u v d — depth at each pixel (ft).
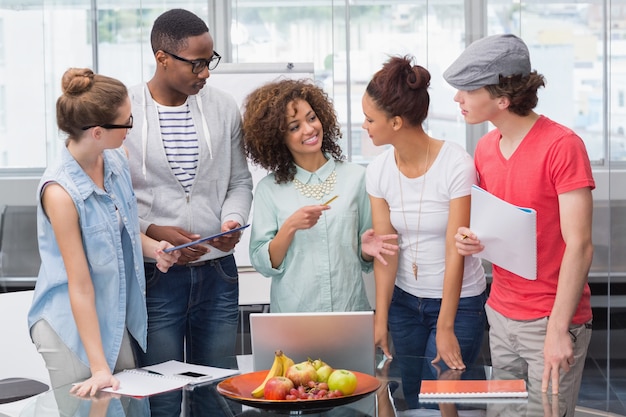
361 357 8.09
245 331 16.55
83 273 8.29
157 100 9.99
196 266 9.99
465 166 9.15
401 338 9.79
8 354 11.05
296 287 9.59
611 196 15.80
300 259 9.59
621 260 15.69
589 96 16.07
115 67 16.96
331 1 16.60
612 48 15.90
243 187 10.43
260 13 16.65
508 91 8.35
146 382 8.09
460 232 8.64
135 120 9.87
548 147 8.28
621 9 15.80
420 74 9.04
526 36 16.24
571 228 8.14
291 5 16.61
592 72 16.06
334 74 16.71
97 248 8.45
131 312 9.06
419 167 9.34
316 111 9.61
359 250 9.87
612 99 15.90
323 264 9.55
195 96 10.08
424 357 8.88
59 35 16.99
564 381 8.30
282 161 9.66
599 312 15.81
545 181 8.31
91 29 16.92
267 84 9.73
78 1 16.87
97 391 7.85
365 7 16.58
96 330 8.29
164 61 9.66
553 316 8.15
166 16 9.66
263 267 9.60
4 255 17.31
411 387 7.78
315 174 9.70
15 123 17.24
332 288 9.56
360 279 9.74
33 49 17.06
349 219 9.63
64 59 17.04
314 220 9.18
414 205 9.37
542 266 8.52
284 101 9.36
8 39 17.03
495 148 8.82
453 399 7.43
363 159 16.79
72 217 8.27
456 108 16.70
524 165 8.43
